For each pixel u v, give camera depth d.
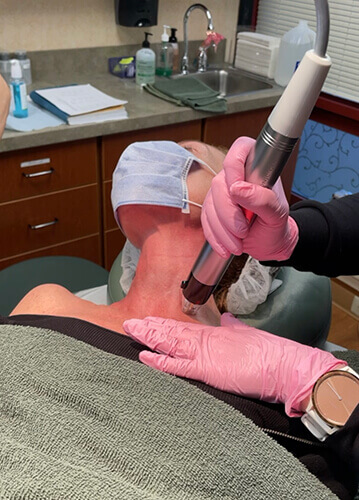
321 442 0.65
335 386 0.62
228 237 0.59
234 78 2.89
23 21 2.34
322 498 0.56
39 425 0.57
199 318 0.81
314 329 1.29
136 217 0.82
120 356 0.67
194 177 0.82
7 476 0.51
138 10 2.50
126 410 0.59
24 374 0.62
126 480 0.54
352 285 2.27
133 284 0.84
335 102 2.79
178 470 0.55
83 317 0.78
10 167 1.91
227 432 0.58
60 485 0.50
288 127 0.47
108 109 2.03
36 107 2.12
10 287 1.66
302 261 0.78
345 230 0.79
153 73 2.45
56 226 2.16
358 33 2.59
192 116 2.23
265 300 1.27
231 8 3.00
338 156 2.94
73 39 2.51
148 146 0.85
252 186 0.51
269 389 0.66
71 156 2.04
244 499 0.54
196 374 0.67
